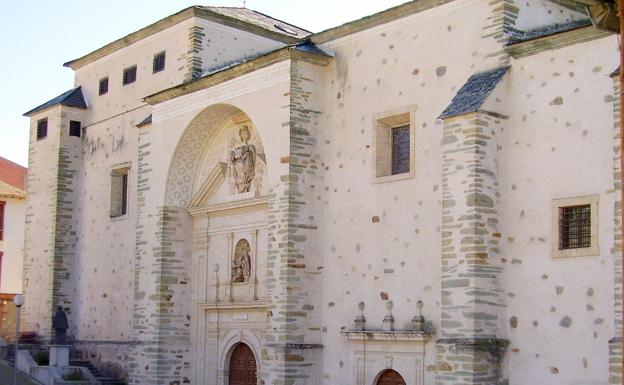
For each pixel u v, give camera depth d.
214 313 26.88
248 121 26.25
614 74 16.84
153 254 27.66
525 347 18.33
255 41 30.86
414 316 20.52
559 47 18.42
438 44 20.97
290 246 22.72
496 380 18.34
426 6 21.20
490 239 18.72
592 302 17.27
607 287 17.05
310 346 22.62
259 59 24.08
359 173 22.50
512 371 18.50
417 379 20.25
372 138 22.27
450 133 19.25
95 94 34.16
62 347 30.75
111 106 33.12
